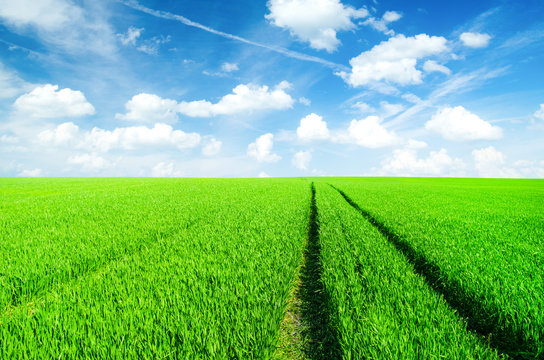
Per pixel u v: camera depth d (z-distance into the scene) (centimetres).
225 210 1124
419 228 814
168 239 675
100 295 359
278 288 378
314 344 319
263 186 2759
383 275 448
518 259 513
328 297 378
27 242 610
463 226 865
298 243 634
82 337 268
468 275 422
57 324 285
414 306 345
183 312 310
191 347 250
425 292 382
